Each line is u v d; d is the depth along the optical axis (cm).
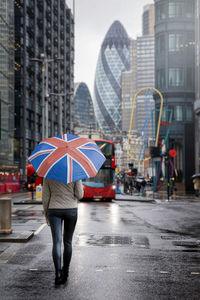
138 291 592
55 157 614
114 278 668
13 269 727
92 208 2380
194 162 6681
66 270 642
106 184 3178
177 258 841
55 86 10256
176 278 671
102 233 1223
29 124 8544
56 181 636
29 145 8500
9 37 7219
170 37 8100
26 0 8356
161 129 8062
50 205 638
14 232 1155
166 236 1172
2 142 6569
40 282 639
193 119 8019
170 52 8088
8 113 7062
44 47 9375
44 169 604
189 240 1095
